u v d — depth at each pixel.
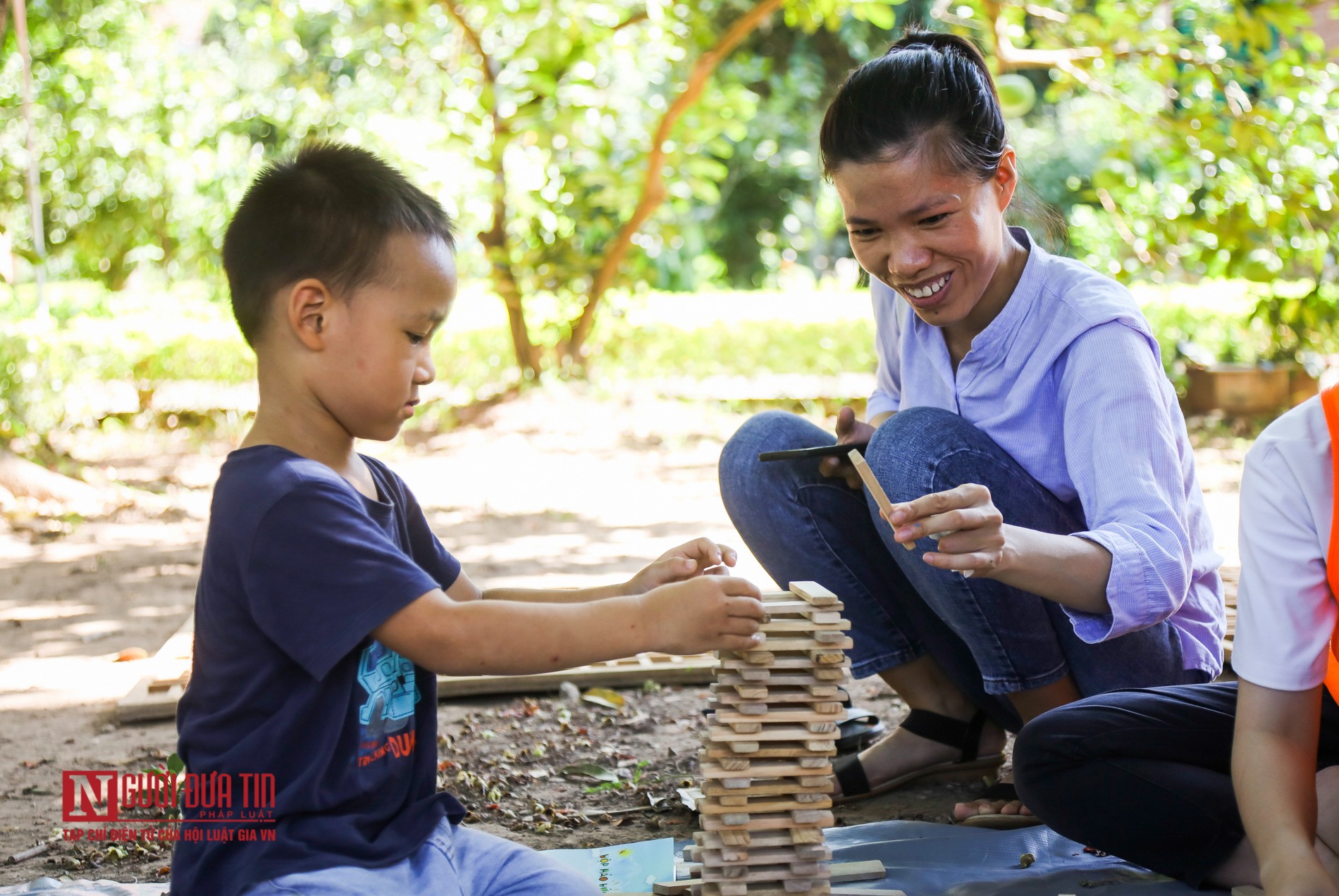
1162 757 2.02
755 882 1.92
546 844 2.46
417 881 1.73
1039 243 2.66
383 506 1.94
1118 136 8.99
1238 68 7.45
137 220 11.05
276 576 1.74
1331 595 1.81
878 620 2.67
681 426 9.20
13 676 3.93
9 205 9.50
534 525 6.47
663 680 3.67
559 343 9.91
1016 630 2.32
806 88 16.62
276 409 1.91
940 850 2.28
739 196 17.70
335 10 9.89
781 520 2.63
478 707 3.48
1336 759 2.04
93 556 5.83
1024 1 7.70
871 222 2.23
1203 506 2.50
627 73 10.42
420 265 1.88
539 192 9.50
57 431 8.12
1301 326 8.06
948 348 2.58
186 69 10.99
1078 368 2.30
